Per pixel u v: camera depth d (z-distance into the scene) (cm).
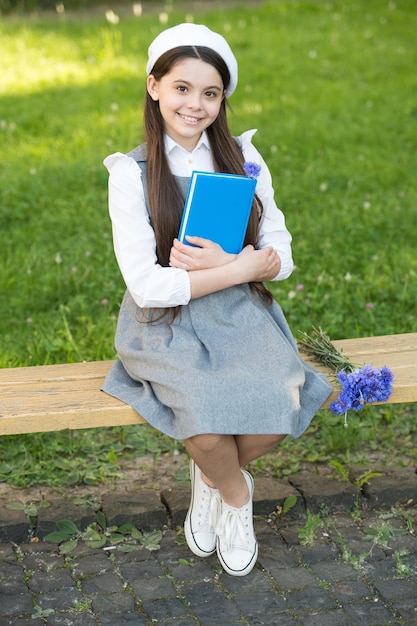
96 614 270
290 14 1215
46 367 312
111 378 295
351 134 763
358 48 1062
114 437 373
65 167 666
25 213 584
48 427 275
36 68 969
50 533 307
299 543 305
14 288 482
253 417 266
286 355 282
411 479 337
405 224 577
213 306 288
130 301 301
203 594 279
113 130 757
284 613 271
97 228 563
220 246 287
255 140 730
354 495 326
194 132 289
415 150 734
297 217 583
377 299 481
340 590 281
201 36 282
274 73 949
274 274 295
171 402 271
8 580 284
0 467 346
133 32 1113
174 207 288
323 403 291
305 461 357
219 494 290
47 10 1318
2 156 698
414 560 296
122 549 300
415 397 297
